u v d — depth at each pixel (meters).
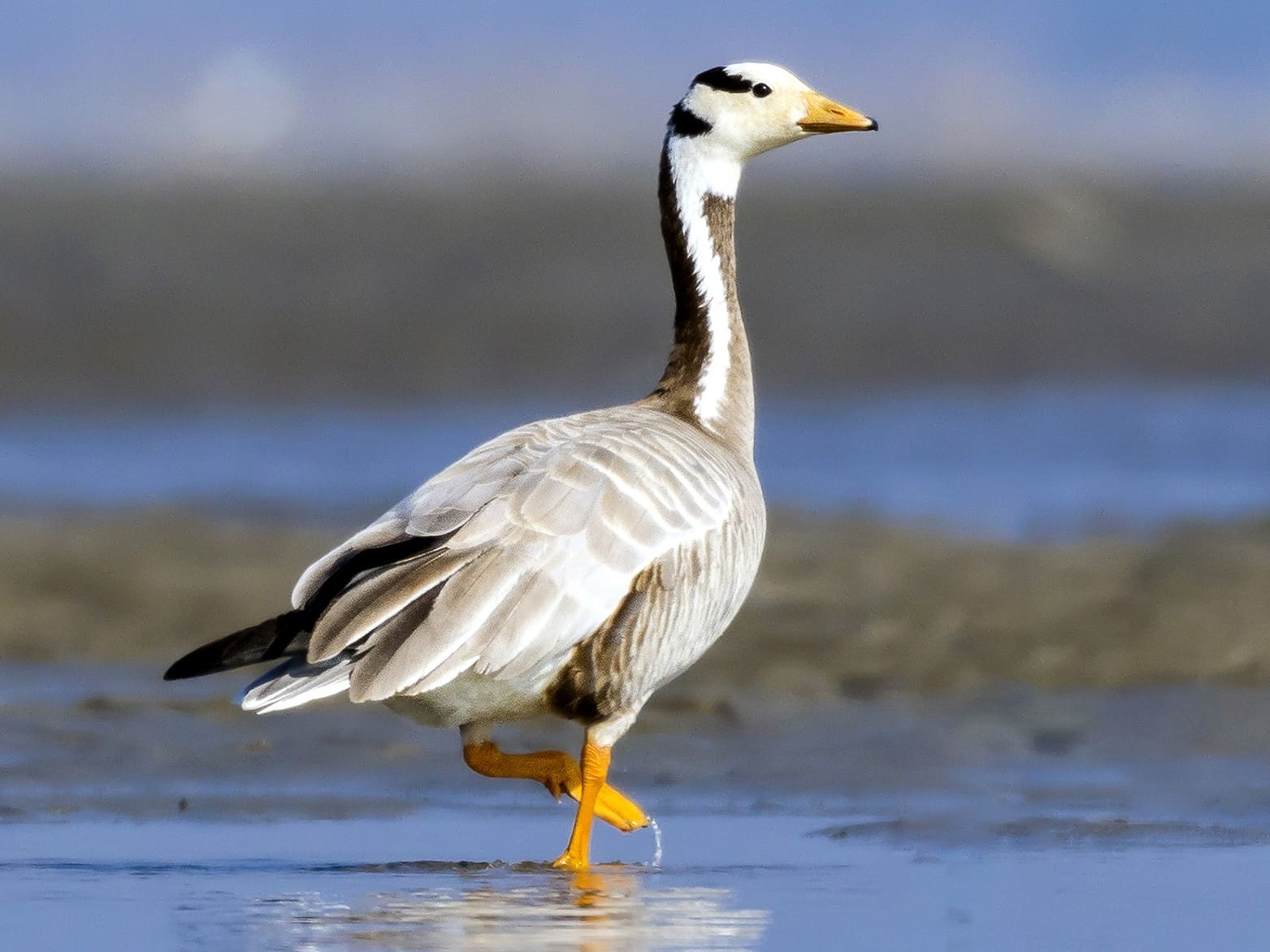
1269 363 33.84
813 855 10.83
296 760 13.23
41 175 53.59
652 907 9.64
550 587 10.05
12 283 37.38
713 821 11.68
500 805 12.22
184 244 41.22
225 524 21.25
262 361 33.19
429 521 10.12
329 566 9.98
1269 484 23.44
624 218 45.12
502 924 9.28
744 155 12.70
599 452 10.62
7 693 14.95
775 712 14.47
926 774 12.71
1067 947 8.93
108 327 34.72
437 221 44.53
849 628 16.83
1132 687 15.05
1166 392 31.64
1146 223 44.31
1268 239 42.53
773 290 37.78
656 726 14.12
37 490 23.33
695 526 10.62
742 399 12.40
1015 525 21.08
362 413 29.75
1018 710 14.42
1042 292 37.56
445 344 34.47
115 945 8.95
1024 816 11.59
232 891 10.00
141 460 25.58
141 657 16.34
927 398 31.06
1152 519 21.20
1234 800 11.90
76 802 12.10
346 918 9.41
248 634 10.37
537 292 37.34
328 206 47.09
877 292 37.59
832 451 26.27
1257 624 16.48
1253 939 9.05
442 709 10.57
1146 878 10.22
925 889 9.95
